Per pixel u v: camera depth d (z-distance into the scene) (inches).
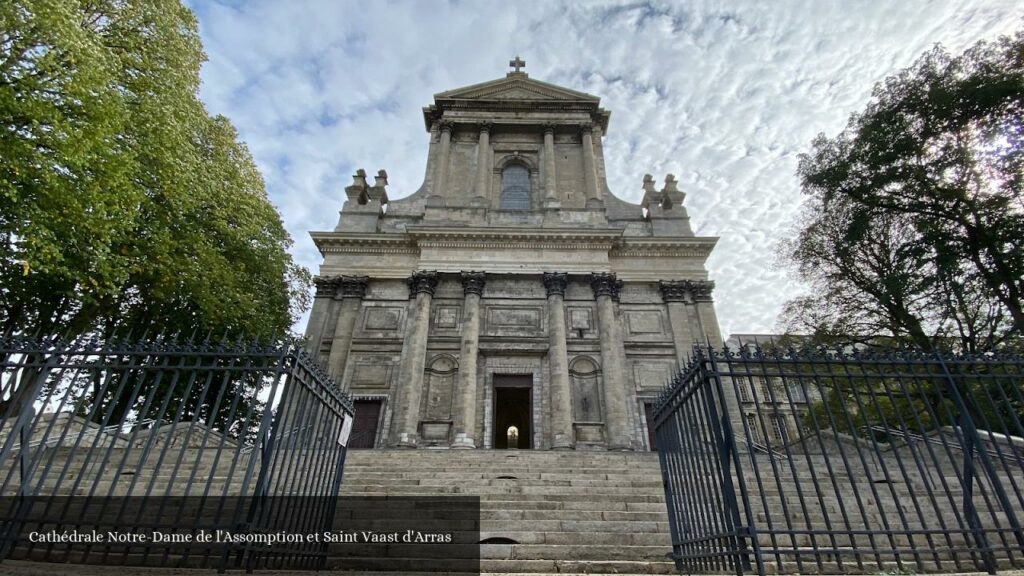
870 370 268.4
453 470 496.4
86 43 450.3
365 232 1040.2
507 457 560.4
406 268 1018.7
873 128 782.5
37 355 228.5
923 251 725.9
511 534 301.1
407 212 1106.1
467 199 1114.1
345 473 466.9
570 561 261.4
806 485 382.0
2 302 648.4
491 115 1200.8
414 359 892.6
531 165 1160.8
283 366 222.4
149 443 211.2
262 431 207.0
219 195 727.7
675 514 242.8
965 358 222.7
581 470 491.8
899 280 734.5
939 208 732.7
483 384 911.7
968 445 207.2
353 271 1012.5
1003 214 669.3
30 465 208.5
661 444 261.4
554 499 367.9
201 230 716.0
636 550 282.7
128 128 538.3
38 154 426.3
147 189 603.8
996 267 678.5
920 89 733.9
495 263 1000.9
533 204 1115.3
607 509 349.1
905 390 214.8
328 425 270.1
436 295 982.4
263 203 864.3
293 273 965.2
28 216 448.1
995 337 719.1
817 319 877.8
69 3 448.5
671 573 249.6
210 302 703.1
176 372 223.1
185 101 634.8
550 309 953.5
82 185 464.1
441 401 893.2
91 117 465.7
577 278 999.6
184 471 415.8
